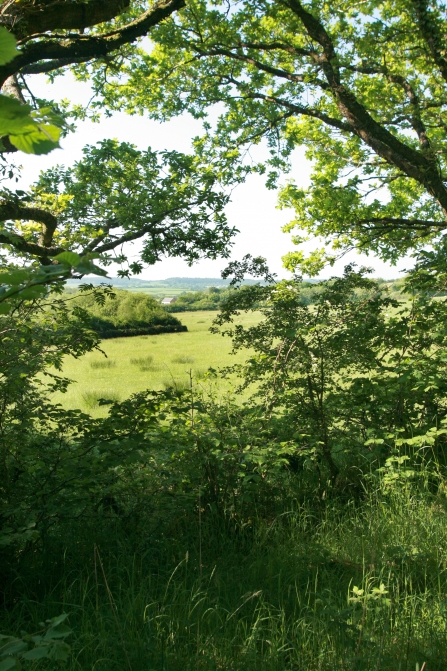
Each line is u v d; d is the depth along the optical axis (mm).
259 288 6777
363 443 5816
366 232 12305
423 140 10922
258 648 3328
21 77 6801
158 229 7754
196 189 8188
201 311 59438
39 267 1389
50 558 4199
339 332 6172
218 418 5438
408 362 5867
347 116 10000
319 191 12477
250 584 3982
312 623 3359
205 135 11602
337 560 4320
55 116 954
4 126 887
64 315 5234
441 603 3496
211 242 7852
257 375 6391
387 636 3207
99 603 3709
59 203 7117
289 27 10641
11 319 4301
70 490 4434
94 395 13656
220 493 5117
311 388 5859
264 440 5328
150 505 4766
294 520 4902
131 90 11406
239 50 10930
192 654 3150
